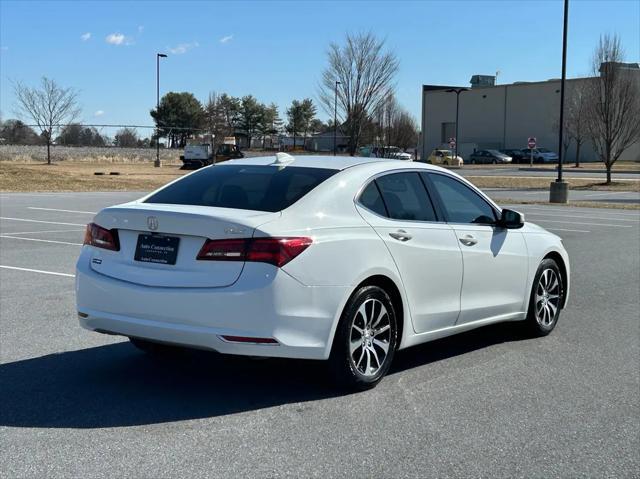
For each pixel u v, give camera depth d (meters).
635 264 12.36
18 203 23.45
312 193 5.15
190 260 4.80
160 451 4.17
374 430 4.56
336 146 53.97
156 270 4.89
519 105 80.75
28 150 66.12
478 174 53.22
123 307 4.94
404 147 58.59
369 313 5.25
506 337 7.16
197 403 5.00
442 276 5.81
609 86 39.19
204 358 6.14
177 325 4.73
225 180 5.60
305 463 4.04
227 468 3.95
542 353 6.57
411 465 4.05
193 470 3.92
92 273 5.16
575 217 22.38
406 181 5.84
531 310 6.94
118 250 5.13
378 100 47.50
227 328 4.62
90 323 5.16
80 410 4.84
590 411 5.02
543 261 7.08
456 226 6.05
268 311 4.63
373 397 5.20
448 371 5.93
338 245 4.98
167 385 5.41
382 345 5.37
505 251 6.48
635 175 51.59
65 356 6.13
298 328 4.76
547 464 4.12
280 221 4.83
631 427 4.73
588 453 4.29
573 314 8.31
